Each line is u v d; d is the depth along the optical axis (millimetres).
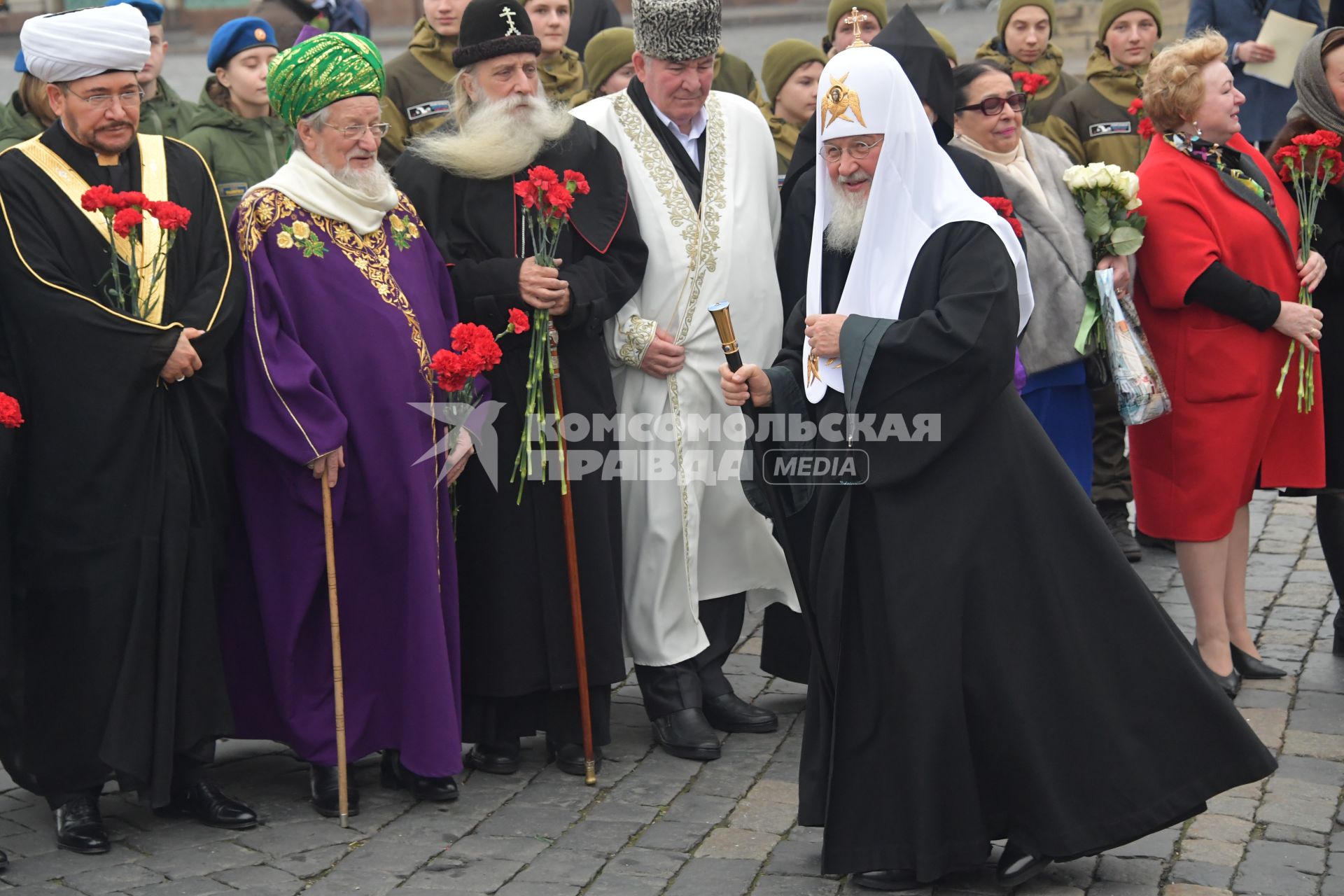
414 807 5039
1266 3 9820
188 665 4770
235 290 4855
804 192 5719
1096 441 7770
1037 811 4230
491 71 5348
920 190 4402
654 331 5543
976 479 4281
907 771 4238
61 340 4625
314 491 4926
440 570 5090
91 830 4699
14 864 4578
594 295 5316
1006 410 4340
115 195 4590
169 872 4512
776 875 4469
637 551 5602
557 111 5457
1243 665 6109
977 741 4273
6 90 14047
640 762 5445
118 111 4738
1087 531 4332
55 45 4629
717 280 5648
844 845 4316
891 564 4266
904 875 4359
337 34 5035
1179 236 5797
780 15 18031
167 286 4805
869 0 8172
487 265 5270
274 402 4844
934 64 5805
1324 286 6125
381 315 4984
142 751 4648
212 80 7055
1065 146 8461
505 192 5379
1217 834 4688
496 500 5285
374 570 5043
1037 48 8938
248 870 4523
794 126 7855
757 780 5234
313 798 5027
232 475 5051
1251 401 5848
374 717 5090
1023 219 6324
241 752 5598
